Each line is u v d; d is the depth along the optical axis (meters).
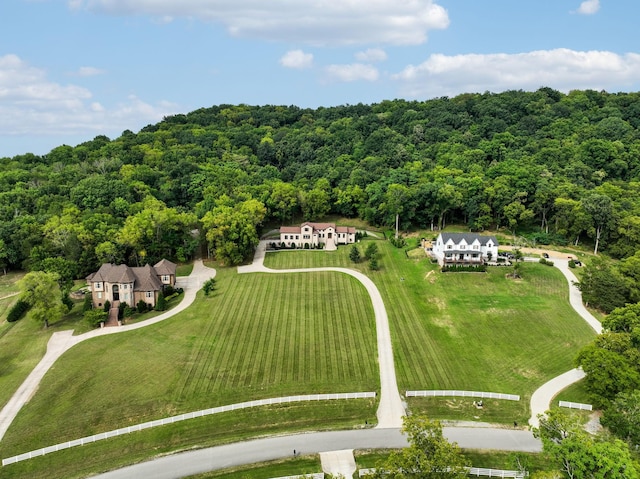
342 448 54.31
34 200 131.62
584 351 62.47
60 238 106.25
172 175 162.50
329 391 65.06
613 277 89.00
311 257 120.12
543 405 62.84
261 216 131.12
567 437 44.38
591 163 151.88
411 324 85.06
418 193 132.38
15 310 88.06
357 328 83.19
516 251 109.75
